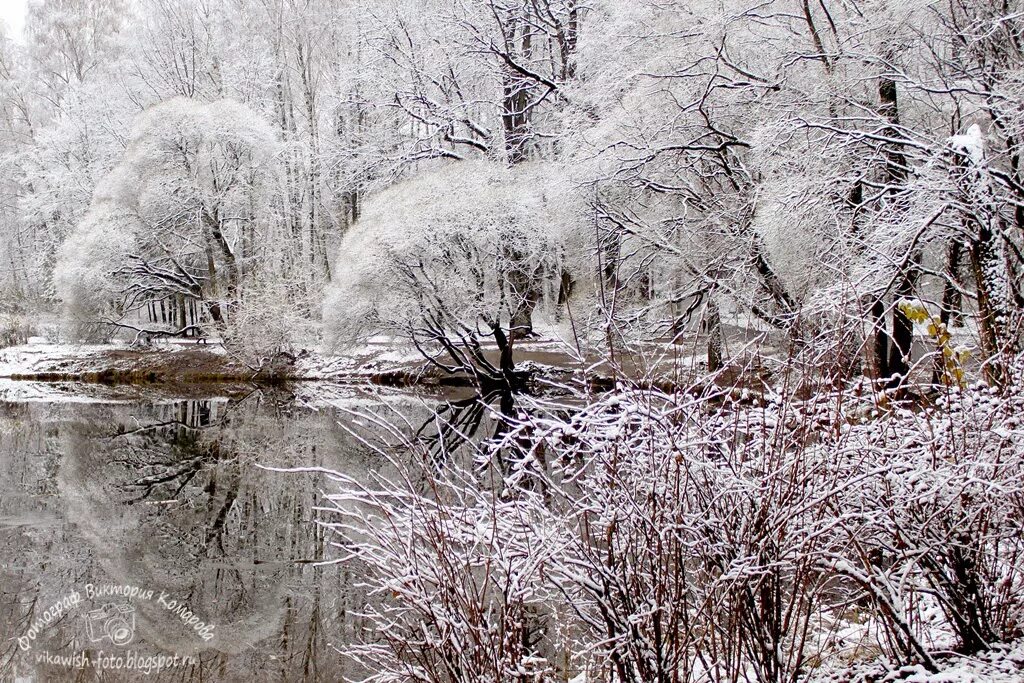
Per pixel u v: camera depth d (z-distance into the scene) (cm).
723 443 339
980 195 974
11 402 2148
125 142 3139
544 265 2011
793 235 1205
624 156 1565
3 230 3891
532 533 357
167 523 1086
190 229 2717
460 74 2561
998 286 951
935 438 355
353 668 638
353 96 2773
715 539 326
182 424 1830
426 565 363
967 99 1130
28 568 906
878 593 329
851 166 1236
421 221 2033
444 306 2058
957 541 369
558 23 2289
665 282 1566
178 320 3494
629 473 338
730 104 1466
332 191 2953
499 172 2147
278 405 2055
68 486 1299
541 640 419
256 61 3119
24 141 3956
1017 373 391
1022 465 365
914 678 337
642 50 1614
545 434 347
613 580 327
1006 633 384
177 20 3234
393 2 2556
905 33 1223
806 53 1298
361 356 2433
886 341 1055
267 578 862
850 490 335
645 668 331
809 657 373
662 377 374
